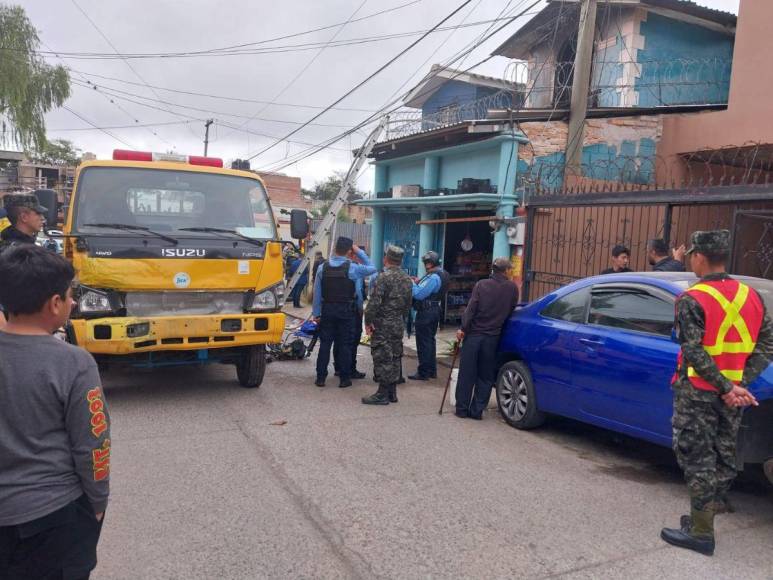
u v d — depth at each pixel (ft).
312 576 11.07
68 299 7.19
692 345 11.80
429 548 12.21
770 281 16.22
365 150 36.14
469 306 21.33
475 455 17.79
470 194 38.01
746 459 13.76
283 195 144.36
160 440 18.11
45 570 6.80
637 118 39.17
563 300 19.65
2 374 6.64
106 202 21.53
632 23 45.73
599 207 31.65
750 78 34.65
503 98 55.57
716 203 24.06
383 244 54.65
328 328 25.44
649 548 12.48
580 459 17.84
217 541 12.22
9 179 47.78
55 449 6.82
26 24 88.28
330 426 20.03
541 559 11.91
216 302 22.11
